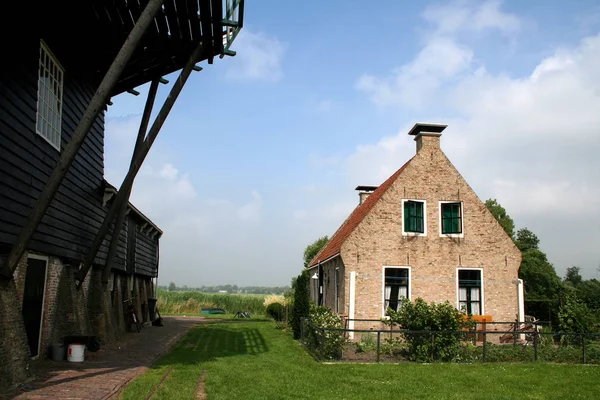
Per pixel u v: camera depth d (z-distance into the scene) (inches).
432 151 689.6
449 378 385.4
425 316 481.4
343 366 430.3
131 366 393.1
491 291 665.0
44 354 415.8
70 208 454.9
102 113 558.3
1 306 297.1
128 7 391.5
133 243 788.0
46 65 386.6
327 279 792.9
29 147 352.8
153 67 500.7
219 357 470.6
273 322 1035.3
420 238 666.2
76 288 476.1
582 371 427.2
